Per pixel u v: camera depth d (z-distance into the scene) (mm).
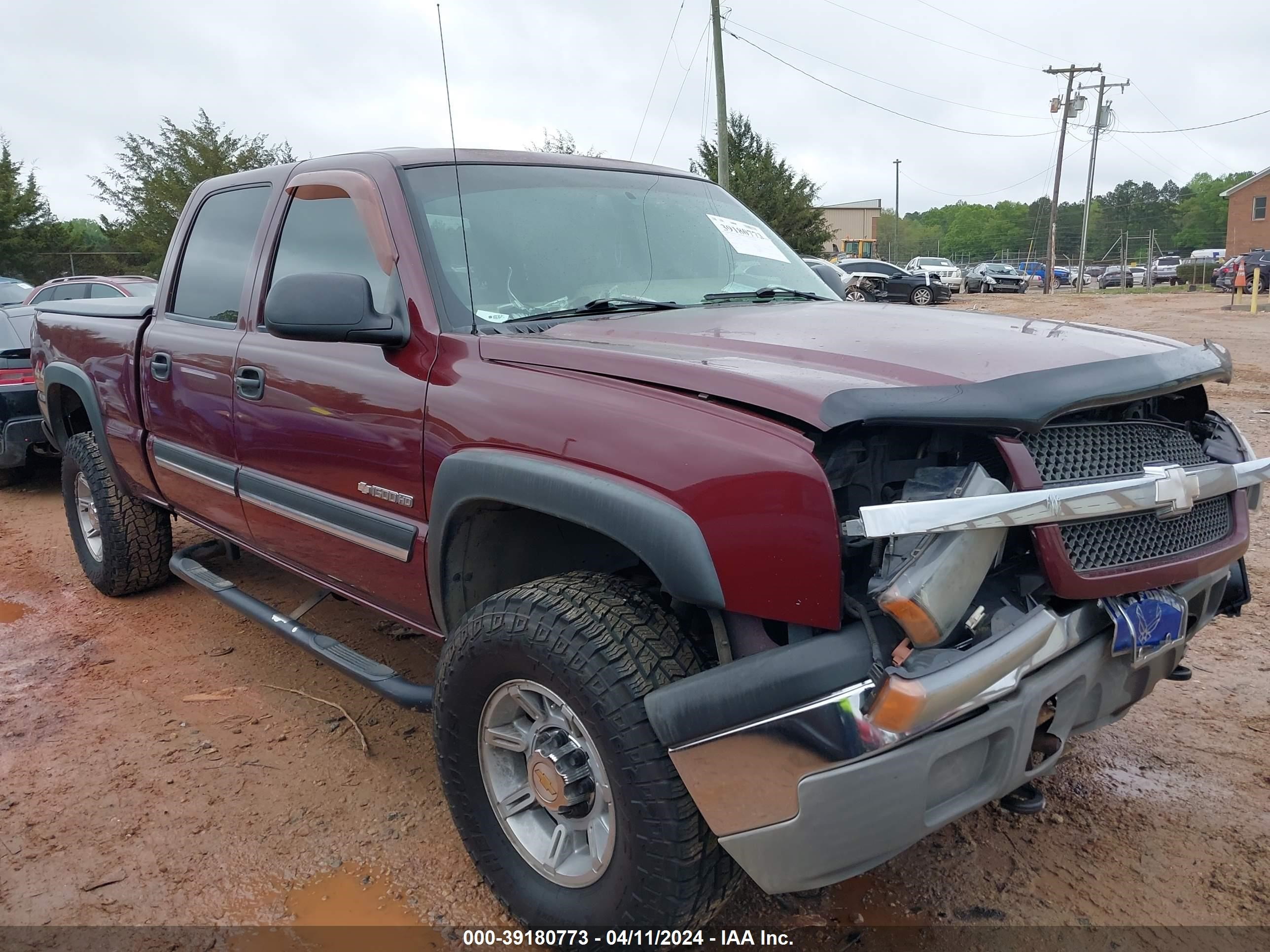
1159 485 1950
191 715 3572
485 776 2389
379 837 2812
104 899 2551
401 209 2791
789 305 3014
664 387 2078
